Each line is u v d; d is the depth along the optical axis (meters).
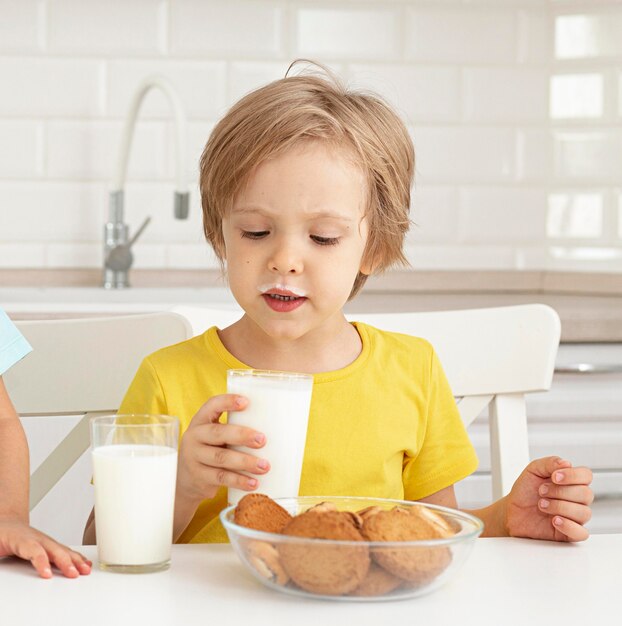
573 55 2.82
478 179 2.84
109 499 0.87
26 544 0.88
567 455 2.21
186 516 1.05
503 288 2.84
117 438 0.88
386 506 0.96
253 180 1.11
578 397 2.21
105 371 1.38
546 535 1.02
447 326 1.50
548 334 1.47
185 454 0.99
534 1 2.83
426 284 2.82
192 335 1.39
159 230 2.72
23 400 1.36
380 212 1.25
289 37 2.75
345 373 1.31
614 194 2.79
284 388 0.98
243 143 1.12
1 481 1.12
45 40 2.66
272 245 1.11
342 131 1.14
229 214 1.14
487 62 2.82
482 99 2.82
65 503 1.86
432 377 1.37
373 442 1.29
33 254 2.69
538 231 2.87
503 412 1.48
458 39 2.80
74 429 1.38
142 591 0.82
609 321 2.20
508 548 0.97
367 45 2.77
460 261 2.84
